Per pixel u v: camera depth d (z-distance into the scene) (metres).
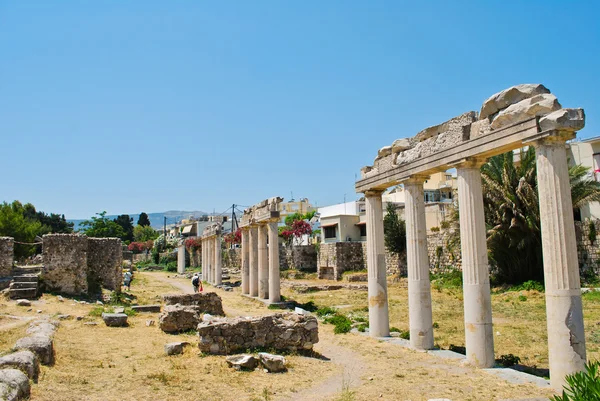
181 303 25.78
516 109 12.54
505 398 10.97
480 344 14.15
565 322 11.22
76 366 12.27
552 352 11.44
